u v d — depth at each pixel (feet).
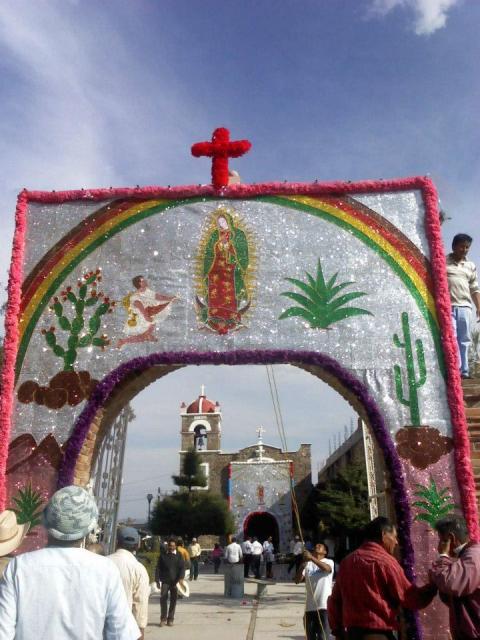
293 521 134.31
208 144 29.09
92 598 9.58
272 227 27.91
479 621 13.41
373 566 14.42
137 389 28.55
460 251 28.53
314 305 26.73
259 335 26.45
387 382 25.52
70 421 25.93
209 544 132.57
